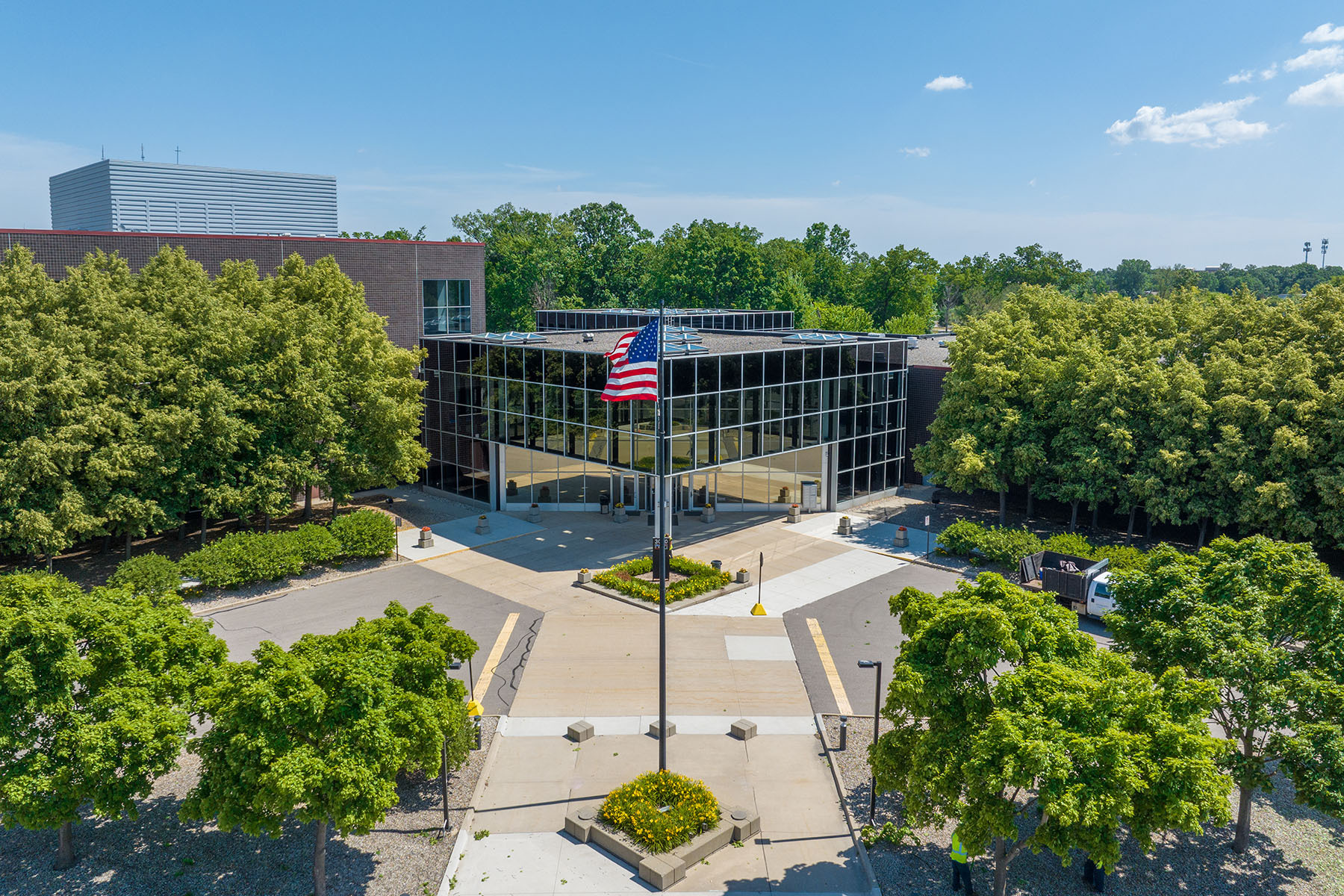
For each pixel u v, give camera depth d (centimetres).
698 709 2759
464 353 5141
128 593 2159
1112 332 4969
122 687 1888
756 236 14150
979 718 1702
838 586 3894
